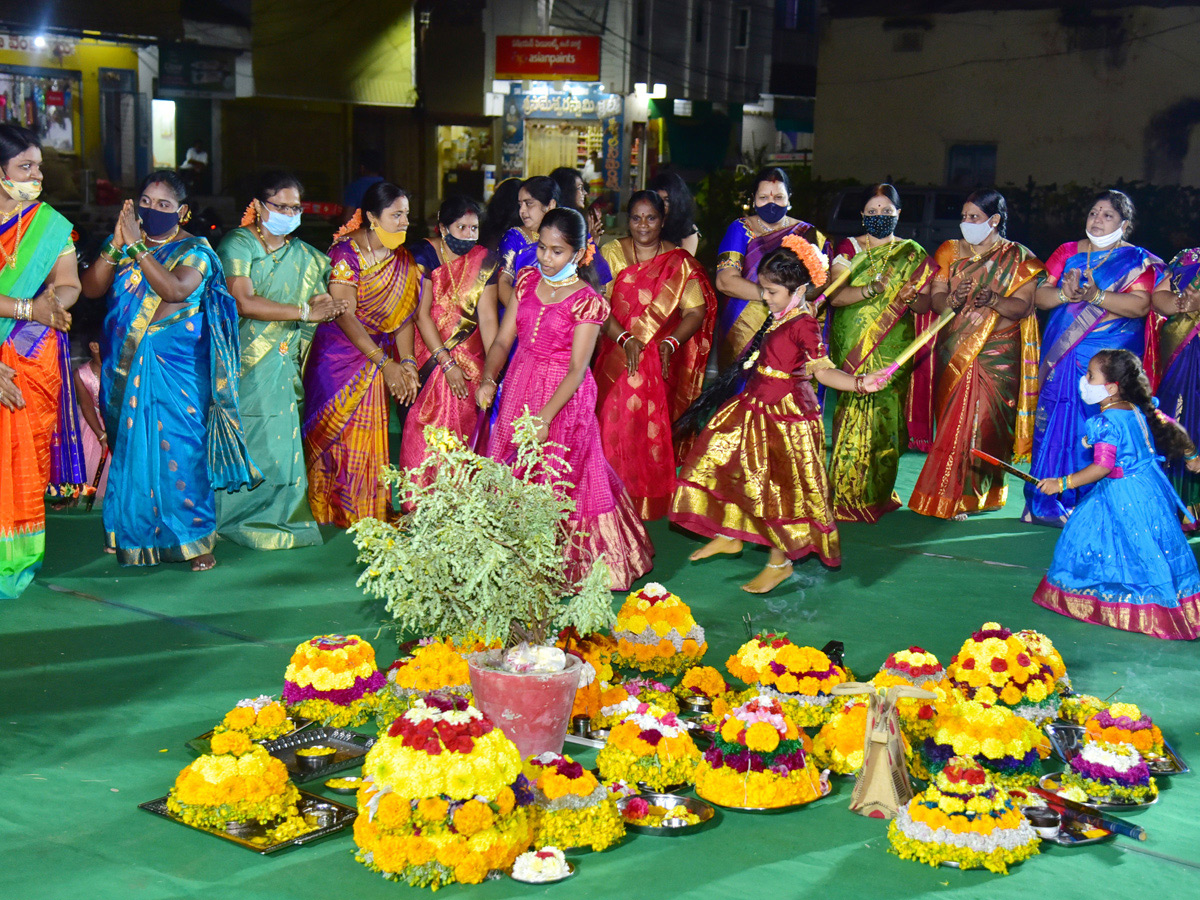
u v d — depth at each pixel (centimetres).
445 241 671
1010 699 394
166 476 576
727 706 418
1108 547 532
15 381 534
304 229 2211
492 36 2680
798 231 707
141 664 461
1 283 530
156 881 307
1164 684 468
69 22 1756
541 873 312
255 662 465
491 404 559
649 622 461
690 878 316
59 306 535
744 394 574
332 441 655
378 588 382
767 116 3425
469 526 362
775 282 555
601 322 506
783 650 426
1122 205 692
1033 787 373
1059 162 1869
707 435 574
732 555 640
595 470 539
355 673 409
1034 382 735
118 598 541
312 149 2411
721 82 2970
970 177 1941
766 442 564
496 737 322
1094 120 1839
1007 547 672
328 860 321
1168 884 319
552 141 2769
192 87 1934
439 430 381
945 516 731
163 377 572
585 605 379
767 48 3055
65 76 1969
